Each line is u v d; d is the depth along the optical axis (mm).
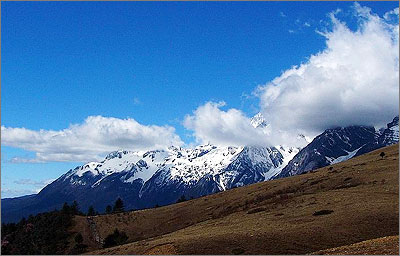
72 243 121000
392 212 62906
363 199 75938
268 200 103812
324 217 66750
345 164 152375
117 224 132500
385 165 116125
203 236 65375
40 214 147750
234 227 73062
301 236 58969
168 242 65375
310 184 115375
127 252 68250
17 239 130750
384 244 41562
